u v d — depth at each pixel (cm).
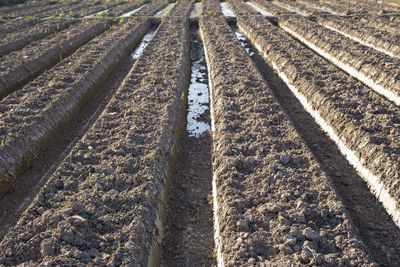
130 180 524
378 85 923
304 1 2603
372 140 612
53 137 729
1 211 546
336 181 599
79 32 1445
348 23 1625
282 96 940
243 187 521
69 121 805
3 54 1190
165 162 610
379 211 533
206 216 541
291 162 574
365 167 597
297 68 974
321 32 1398
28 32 1462
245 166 569
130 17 1888
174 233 509
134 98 810
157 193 522
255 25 1581
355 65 1035
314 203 480
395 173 528
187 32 1523
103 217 454
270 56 1175
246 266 384
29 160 641
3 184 571
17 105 757
